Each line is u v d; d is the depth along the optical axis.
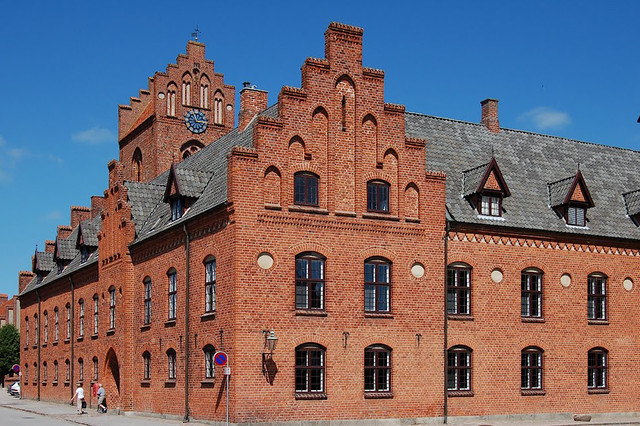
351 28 37.94
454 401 38.44
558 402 41.09
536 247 41.69
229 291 34.88
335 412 35.50
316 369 35.53
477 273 39.88
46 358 64.94
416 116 46.66
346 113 37.53
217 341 35.72
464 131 47.38
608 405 42.59
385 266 37.75
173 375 40.56
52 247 74.75
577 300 42.50
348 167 37.28
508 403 39.78
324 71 37.16
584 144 51.34
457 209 40.44
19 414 49.41
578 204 43.56
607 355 43.09
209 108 65.31
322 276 36.22
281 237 35.41
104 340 50.00
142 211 48.00
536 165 47.34
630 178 50.38
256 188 35.12
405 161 38.66
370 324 36.88
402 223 38.12
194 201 40.91
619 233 44.53
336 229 36.59
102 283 50.81
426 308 38.31
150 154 63.84
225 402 34.44
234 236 34.62
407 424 37.03
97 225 57.69
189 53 64.94
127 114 70.75
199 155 52.28
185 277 39.31
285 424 34.41
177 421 38.66
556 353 41.44
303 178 36.28
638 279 44.72
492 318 39.94
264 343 34.47
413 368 37.59
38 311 68.06
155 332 42.78
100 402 47.94
